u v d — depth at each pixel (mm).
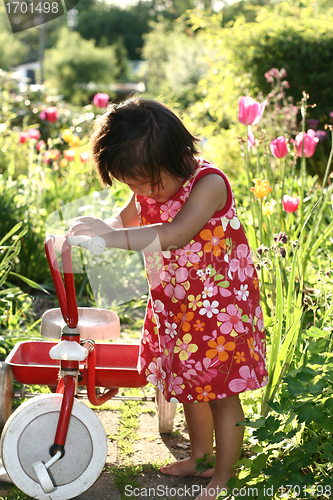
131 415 2152
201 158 1637
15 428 1495
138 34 40594
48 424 1510
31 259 3635
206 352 1519
